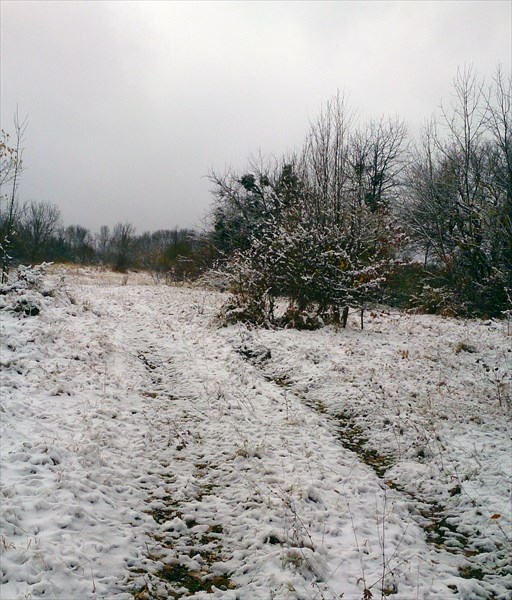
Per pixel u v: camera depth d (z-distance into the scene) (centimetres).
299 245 1398
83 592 388
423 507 579
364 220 1456
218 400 848
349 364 1047
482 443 702
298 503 545
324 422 787
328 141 1520
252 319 1386
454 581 446
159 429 728
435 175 2088
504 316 1661
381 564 462
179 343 1218
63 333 1045
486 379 966
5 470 521
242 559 462
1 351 866
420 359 1083
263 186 2656
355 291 1394
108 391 823
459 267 1859
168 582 425
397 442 724
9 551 400
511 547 495
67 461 571
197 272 2561
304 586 419
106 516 495
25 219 3338
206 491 579
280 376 1022
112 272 3488
